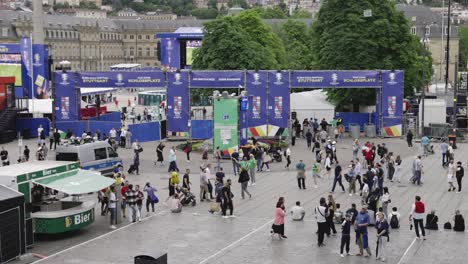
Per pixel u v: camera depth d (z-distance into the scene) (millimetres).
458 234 35469
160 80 75375
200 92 104750
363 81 76000
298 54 144000
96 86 75875
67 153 48875
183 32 146000
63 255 31922
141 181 51938
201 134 76188
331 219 34719
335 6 88375
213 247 33188
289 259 30953
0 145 74562
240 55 99000
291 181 51719
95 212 41469
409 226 37344
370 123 82562
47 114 87375
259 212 41062
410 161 61812
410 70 89062
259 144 62125
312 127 77062
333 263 30266
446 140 76188
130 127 72188
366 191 40656
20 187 32438
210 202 44219
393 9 88938
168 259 31125
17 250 31109
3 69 92250
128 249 32938
